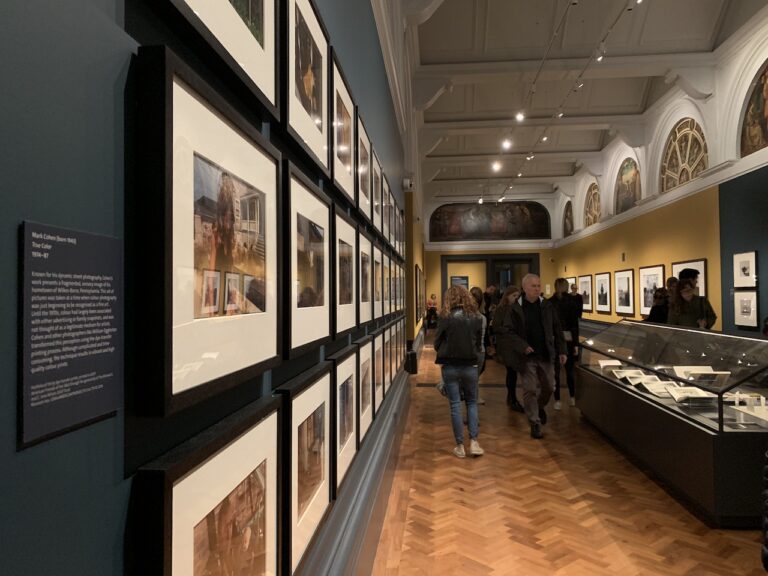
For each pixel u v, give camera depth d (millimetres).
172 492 612
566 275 17734
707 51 8094
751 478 2893
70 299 472
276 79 1083
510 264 20250
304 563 1237
